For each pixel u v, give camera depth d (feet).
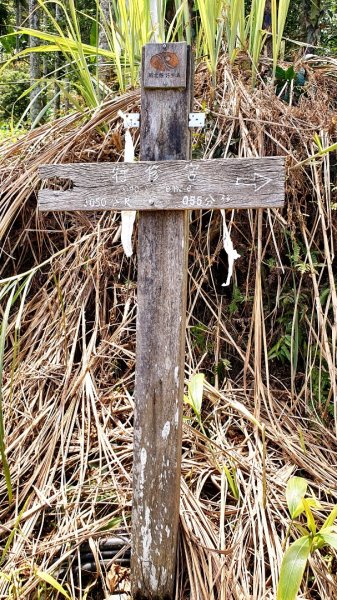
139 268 4.16
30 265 7.56
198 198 3.98
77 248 6.91
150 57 4.01
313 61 7.93
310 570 4.46
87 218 7.18
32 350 6.66
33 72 18.43
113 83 9.37
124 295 6.85
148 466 4.26
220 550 4.36
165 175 4.01
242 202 3.91
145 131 4.10
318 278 6.58
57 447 5.76
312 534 3.92
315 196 6.48
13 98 19.88
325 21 13.38
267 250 6.68
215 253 6.49
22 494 5.27
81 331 6.77
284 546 4.43
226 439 5.70
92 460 5.47
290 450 5.48
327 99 7.35
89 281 6.90
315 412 5.97
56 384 6.28
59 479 5.46
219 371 6.36
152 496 4.26
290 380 6.49
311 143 6.54
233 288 6.66
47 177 4.20
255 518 4.75
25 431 5.78
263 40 7.57
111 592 4.54
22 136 8.56
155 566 4.29
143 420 4.25
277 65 7.59
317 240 6.58
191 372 6.18
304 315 6.38
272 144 6.59
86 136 7.30
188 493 4.97
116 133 7.09
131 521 4.66
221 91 7.14
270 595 4.19
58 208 4.19
